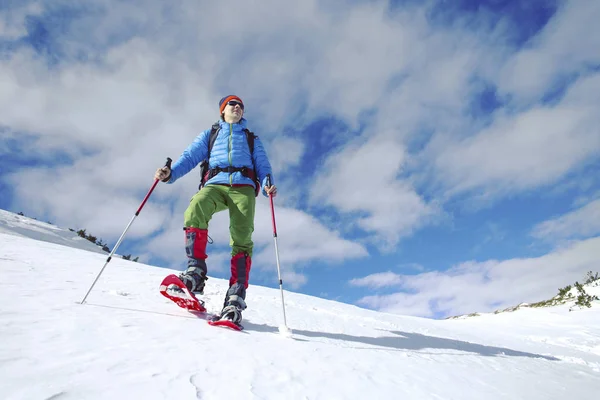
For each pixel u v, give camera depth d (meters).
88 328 1.88
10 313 1.90
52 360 1.41
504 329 10.98
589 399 2.53
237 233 3.19
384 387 1.91
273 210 3.32
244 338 2.35
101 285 3.41
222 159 3.38
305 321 3.85
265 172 3.45
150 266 7.41
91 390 1.23
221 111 3.71
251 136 3.54
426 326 6.84
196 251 3.02
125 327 2.03
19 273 3.24
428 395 1.93
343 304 8.17
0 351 1.39
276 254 3.19
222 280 7.75
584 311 14.79
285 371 1.84
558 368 3.80
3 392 1.11
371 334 3.76
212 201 3.19
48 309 2.11
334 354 2.39
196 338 2.09
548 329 11.12
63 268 4.11
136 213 2.86
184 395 1.33
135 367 1.49
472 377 2.51
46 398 1.12
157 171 3.08
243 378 1.62
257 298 5.47
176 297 2.83
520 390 2.40
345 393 1.72
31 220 14.98
